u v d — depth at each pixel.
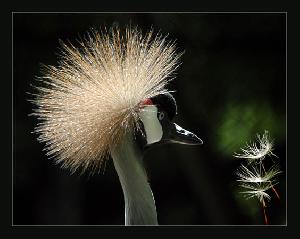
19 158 15.59
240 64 15.13
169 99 7.54
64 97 7.36
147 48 8.00
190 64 14.66
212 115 14.95
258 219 14.42
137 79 7.44
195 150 14.93
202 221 15.33
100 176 15.82
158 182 15.97
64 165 7.51
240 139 14.73
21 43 14.80
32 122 15.26
